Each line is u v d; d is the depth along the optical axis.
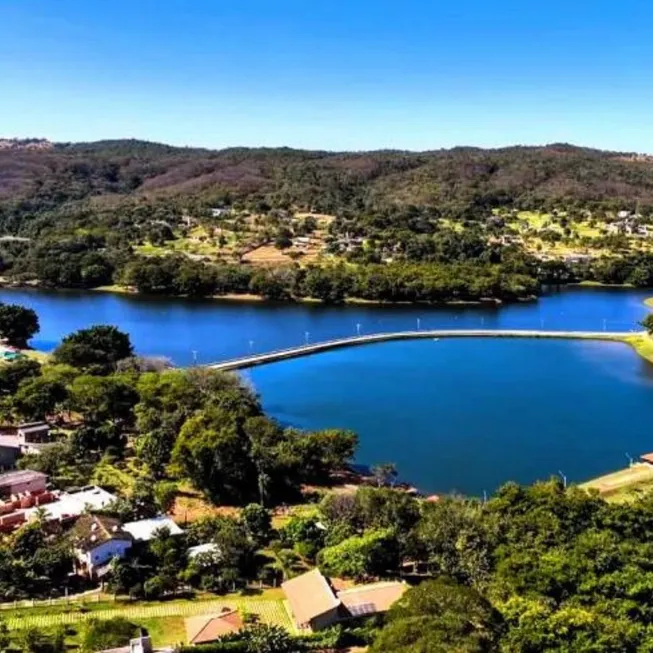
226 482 131.62
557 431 179.25
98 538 103.62
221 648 82.88
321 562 103.50
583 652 70.38
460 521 103.00
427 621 69.44
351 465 156.38
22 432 151.62
